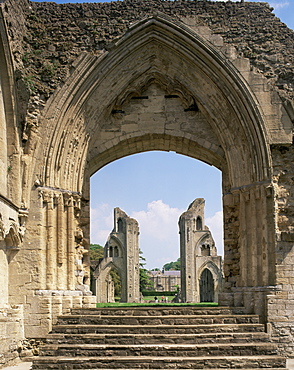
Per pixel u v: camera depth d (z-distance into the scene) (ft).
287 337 56.90
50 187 60.23
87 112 64.03
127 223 212.64
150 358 47.16
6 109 57.82
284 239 58.95
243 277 61.31
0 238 53.11
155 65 65.67
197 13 64.13
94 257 296.71
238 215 64.54
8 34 55.26
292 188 60.59
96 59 62.54
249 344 50.08
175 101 67.46
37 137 60.23
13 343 53.52
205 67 62.95
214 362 47.16
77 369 46.93
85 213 67.97
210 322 55.21
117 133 67.10
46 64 61.93
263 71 62.44
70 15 63.98
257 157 60.95
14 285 57.93
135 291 209.46
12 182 58.13
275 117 61.11
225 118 63.82
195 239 204.13
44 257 58.90
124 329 52.60
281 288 58.08
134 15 63.62
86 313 57.88
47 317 56.90
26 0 63.36
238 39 63.16
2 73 56.70
